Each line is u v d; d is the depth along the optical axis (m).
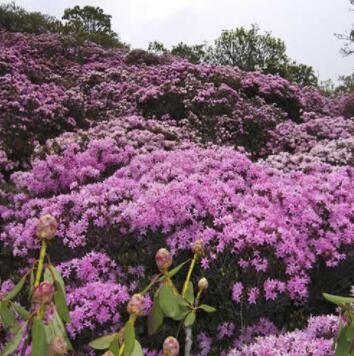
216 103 10.15
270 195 4.58
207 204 4.17
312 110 12.82
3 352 1.36
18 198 5.58
